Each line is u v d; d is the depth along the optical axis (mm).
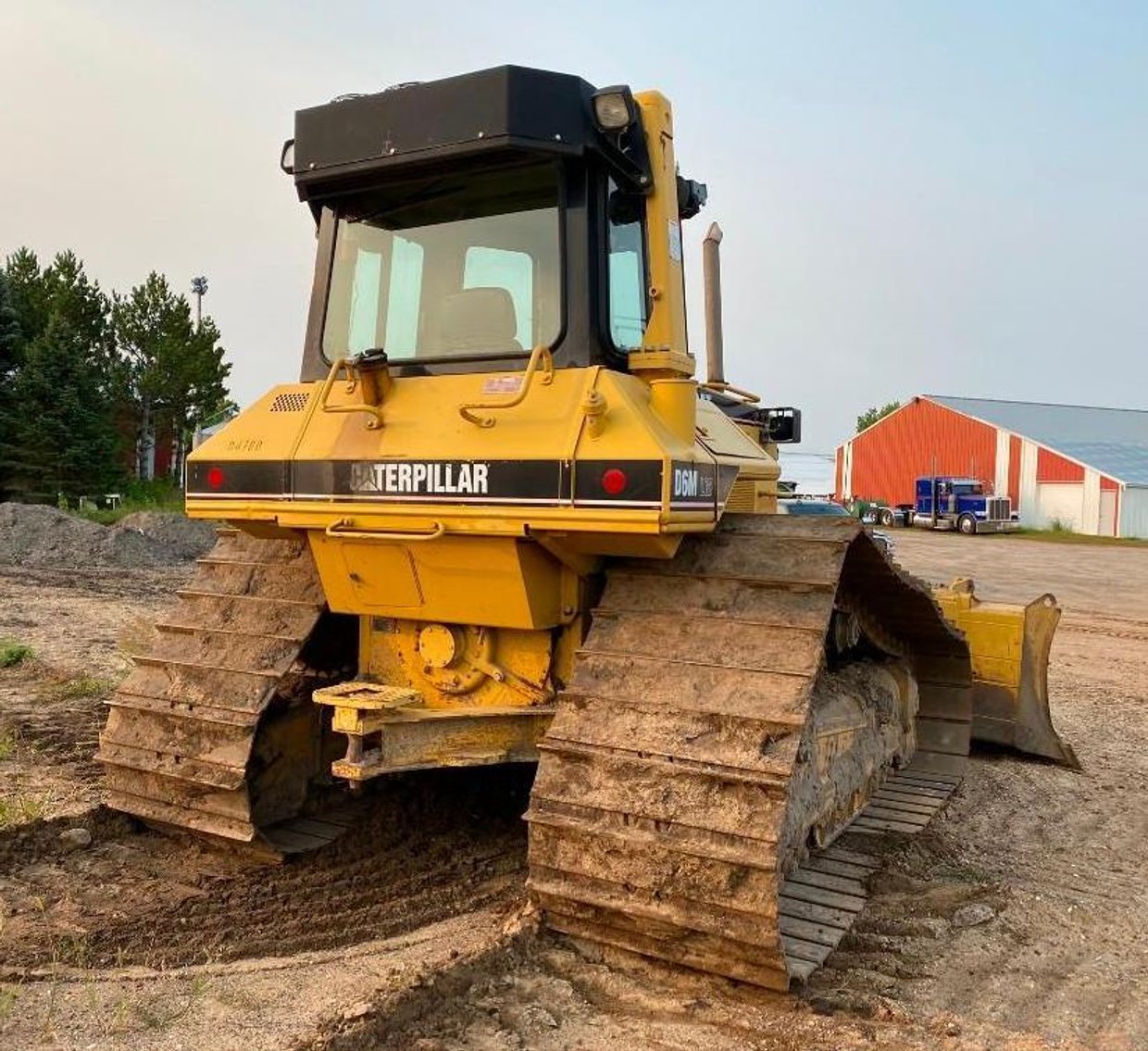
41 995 3531
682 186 5598
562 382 4094
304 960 3844
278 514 4457
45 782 5828
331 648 5223
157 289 39844
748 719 3641
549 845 3779
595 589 4469
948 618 7031
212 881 4555
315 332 4871
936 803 5934
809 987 3771
